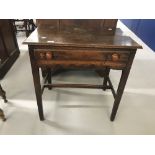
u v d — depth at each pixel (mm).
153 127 1526
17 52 2717
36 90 1286
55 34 1221
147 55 3049
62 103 1754
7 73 2250
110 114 1643
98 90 1977
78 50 1053
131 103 1806
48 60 1093
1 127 1443
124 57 1088
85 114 1628
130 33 4426
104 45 1020
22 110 1637
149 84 2174
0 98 1779
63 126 1484
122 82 1236
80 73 2344
